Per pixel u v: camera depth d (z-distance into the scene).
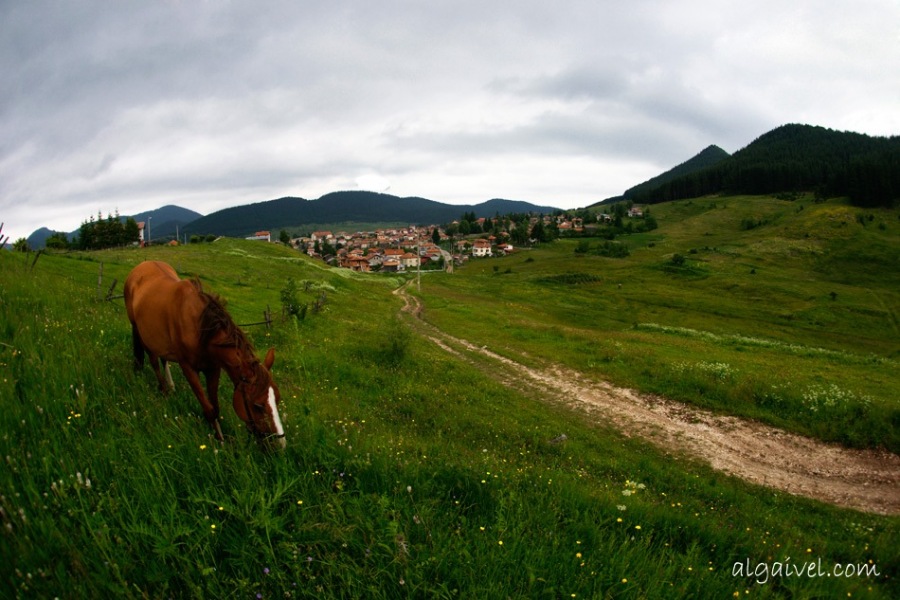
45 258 27.88
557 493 5.66
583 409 16.94
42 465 3.81
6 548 2.93
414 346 24.38
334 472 4.52
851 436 14.08
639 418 16.19
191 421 5.27
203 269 43.66
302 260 72.06
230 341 4.82
